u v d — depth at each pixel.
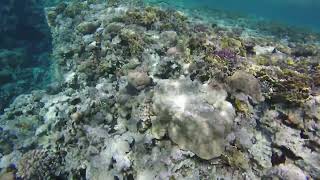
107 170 1.06
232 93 1.11
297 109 1.09
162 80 1.21
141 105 1.16
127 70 1.39
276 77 1.28
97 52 1.62
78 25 1.92
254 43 1.82
